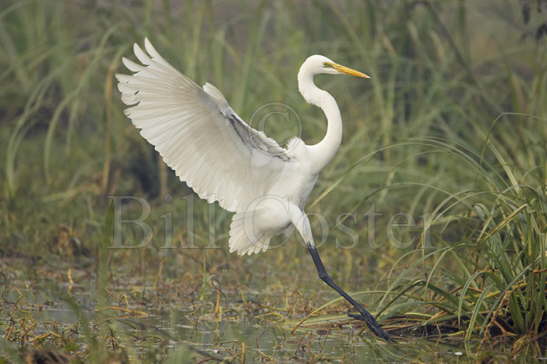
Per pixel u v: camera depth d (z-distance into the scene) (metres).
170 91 8.52
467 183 13.93
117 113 16.42
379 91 15.25
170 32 16.42
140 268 12.09
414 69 16.34
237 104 15.15
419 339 8.99
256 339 8.79
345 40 16.56
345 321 9.60
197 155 9.00
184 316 9.78
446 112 15.70
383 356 8.29
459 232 13.19
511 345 8.66
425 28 16.47
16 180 15.96
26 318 8.93
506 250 9.38
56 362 7.46
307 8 17.67
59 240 12.91
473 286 9.23
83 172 16.61
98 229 13.66
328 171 15.08
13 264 12.16
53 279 11.40
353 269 12.72
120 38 16.27
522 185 9.08
